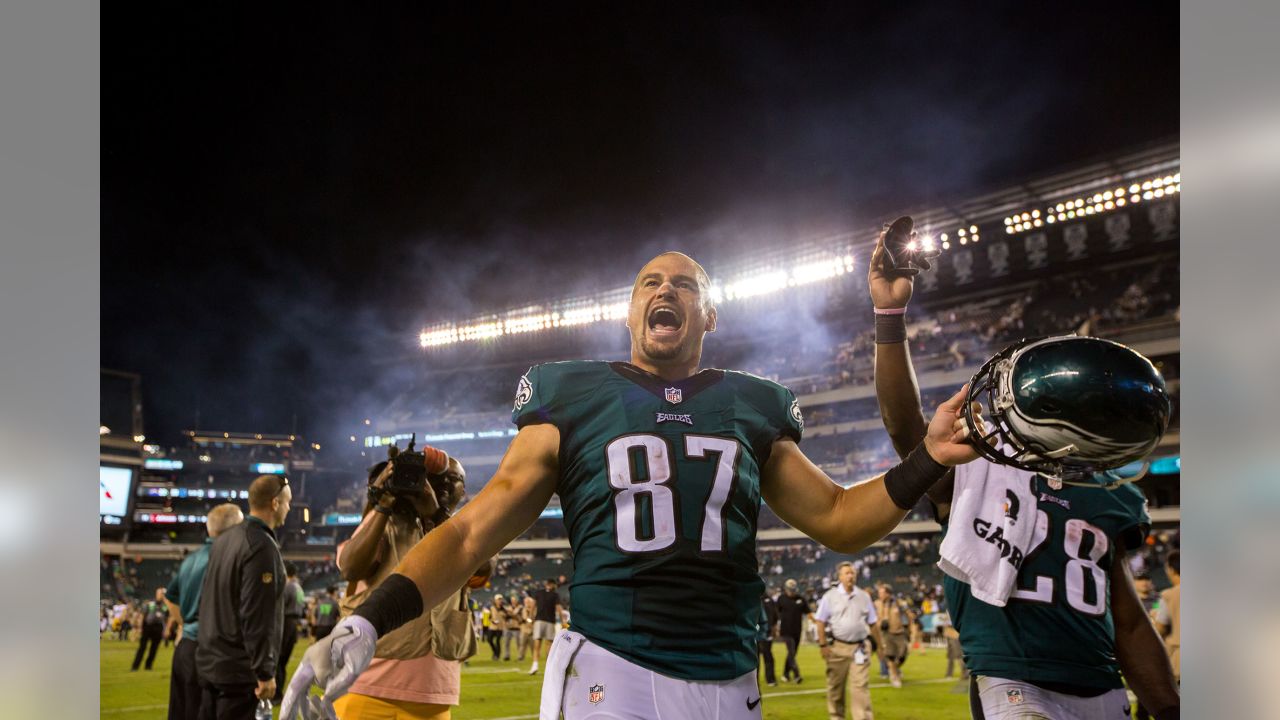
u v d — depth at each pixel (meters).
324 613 13.82
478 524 2.00
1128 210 40.28
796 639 13.67
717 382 2.19
